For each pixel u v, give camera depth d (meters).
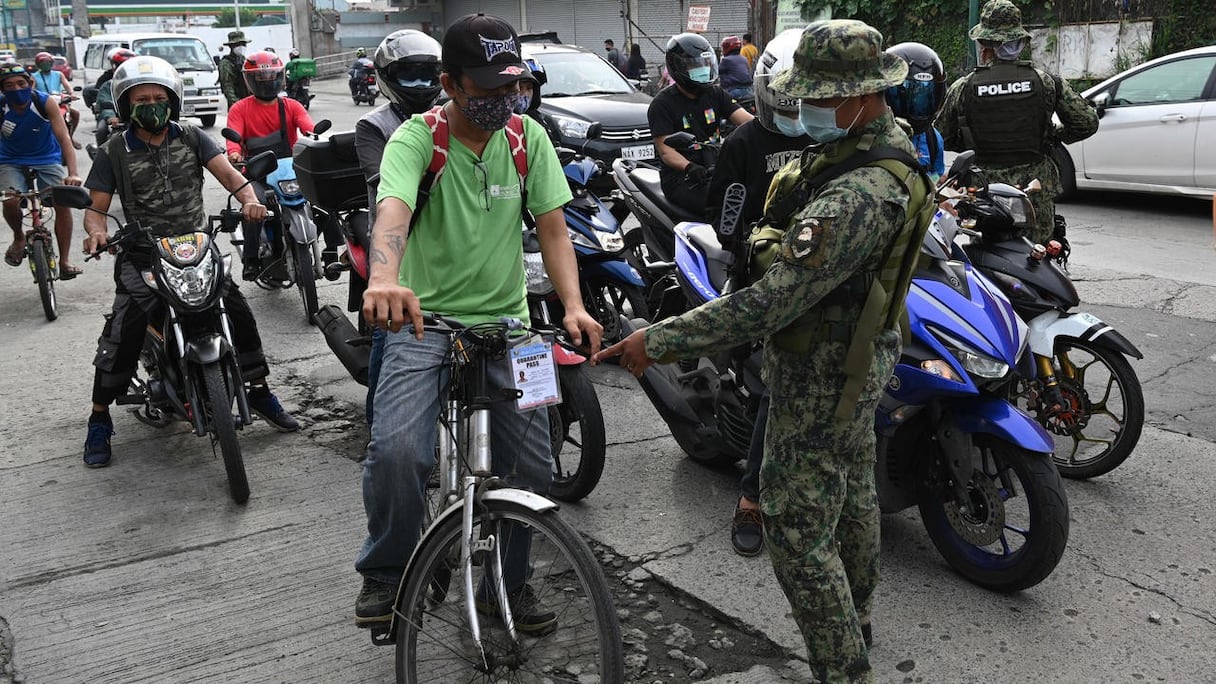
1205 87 9.84
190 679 3.16
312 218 7.07
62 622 3.49
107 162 4.68
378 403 2.88
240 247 8.06
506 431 3.03
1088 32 16.45
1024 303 4.28
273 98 7.61
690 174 5.76
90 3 78.06
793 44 11.13
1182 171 9.99
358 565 3.03
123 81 4.58
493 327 2.78
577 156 5.99
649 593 3.61
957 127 5.70
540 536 2.89
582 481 4.16
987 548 3.93
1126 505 4.16
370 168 3.51
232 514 4.27
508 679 2.82
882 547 3.87
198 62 23.64
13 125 7.77
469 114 2.78
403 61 3.54
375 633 3.08
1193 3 15.40
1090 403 4.40
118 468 4.76
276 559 3.89
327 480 4.59
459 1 39.09
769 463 2.77
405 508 2.84
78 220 11.16
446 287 2.97
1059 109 5.40
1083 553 3.79
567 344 2.90
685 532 4.02
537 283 4.75
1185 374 5.59
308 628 3.43
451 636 2.91
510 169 2.97
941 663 3.15
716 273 4.29
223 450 4.24
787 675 3.12
